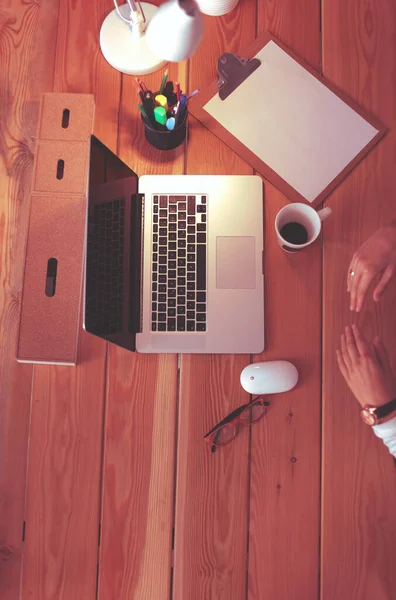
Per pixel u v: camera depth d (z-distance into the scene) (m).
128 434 1.03
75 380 1.04
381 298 1.05
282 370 0.99
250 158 1.08
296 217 1.03
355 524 0.99
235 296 1.04
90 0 1.13
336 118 1.08
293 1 1.12
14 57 1.13
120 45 1.09
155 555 1.00
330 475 1.00
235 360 1.04
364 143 1.08
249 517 1.00
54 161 1.05
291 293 1.05
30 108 1.12
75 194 1.04
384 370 0.98
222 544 1.00
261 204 1.06
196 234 1.05
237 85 1.09
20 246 1.09
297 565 0.99
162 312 1.03
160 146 1.07
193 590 0.99
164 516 1.01
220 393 1.03
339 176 1.07
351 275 1.00
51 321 1.01
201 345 1.03
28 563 1.00
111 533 1.00
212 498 1.01
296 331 1.04
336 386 1.03
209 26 1.12
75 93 1.08
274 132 1.08
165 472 1.02
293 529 1.00
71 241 1.03
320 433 1.02
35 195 1.04
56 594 0.99
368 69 1.10
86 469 1.02
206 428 1.03
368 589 0.98
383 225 1.05
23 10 1.14
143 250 1.04
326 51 1.11
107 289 0.93
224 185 1.06
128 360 1.04
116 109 1.11
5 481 1.02
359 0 1.12
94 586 1.00
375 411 0.94
